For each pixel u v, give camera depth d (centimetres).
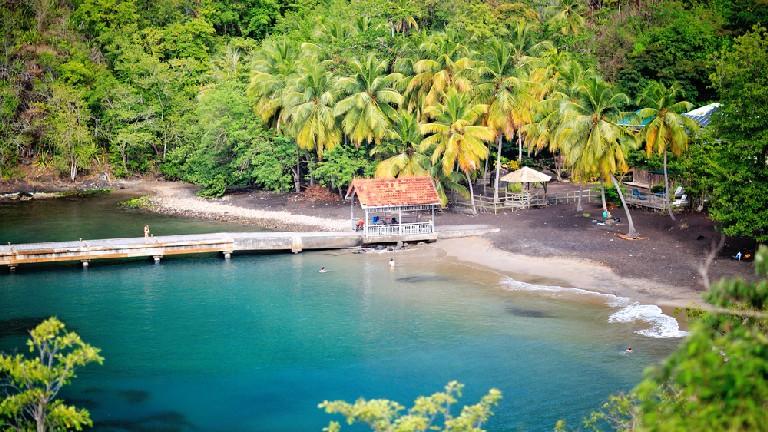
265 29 13550
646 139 7569
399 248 7506
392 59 9781
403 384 4503
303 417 4141
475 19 11675
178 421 4088
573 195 9200
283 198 9662
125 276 6731
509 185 9719
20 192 10512
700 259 6456
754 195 5928
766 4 11062
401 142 8988
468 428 2612
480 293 6125
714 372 1800
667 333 5138
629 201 8431
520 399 4259
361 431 3997
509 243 7331
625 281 6200
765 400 1847
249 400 4338
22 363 2934
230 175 10225
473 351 4956
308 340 5206
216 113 10006
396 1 12300
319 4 13562
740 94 6209
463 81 8931
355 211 8875
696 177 7238
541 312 5647
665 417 1966
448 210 8731
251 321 5584
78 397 4369
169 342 5191
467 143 8156
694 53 10962
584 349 4928
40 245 6975
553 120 8469
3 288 6353
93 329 5422
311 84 9006
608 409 3919
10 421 3422
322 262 7144
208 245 7244
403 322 5512
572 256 6856
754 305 2172
